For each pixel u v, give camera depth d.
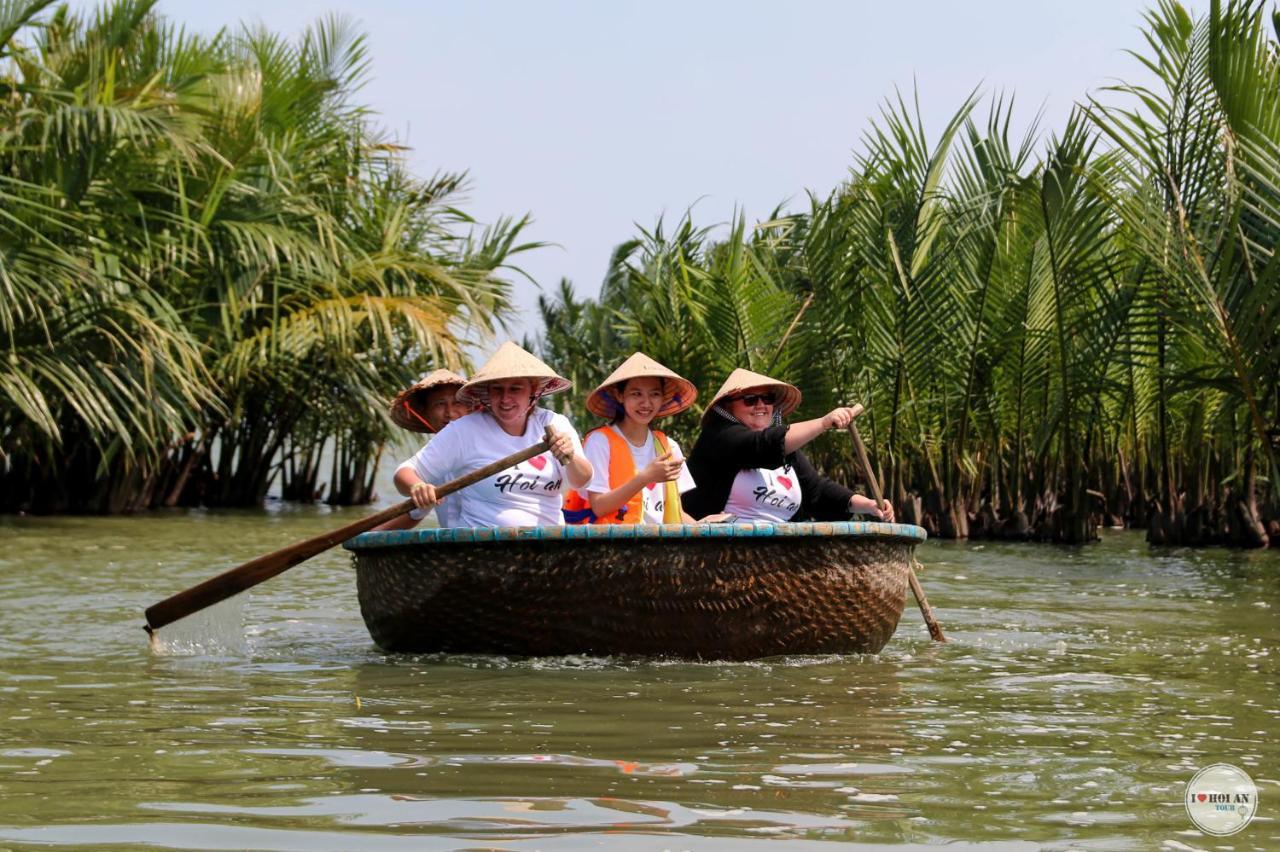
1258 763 4.73
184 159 19.44
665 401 8.09
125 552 13.57
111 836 3.77
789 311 17.72
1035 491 16.92
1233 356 11.98
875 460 18.23
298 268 21.02
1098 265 14.95
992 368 17.38
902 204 17.08
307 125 23.38
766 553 6.95
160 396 18.34
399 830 3.84
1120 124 12.85
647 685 6.26
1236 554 14.53
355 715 5.50
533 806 4.09
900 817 4.00
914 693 6.10
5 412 18.06
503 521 7.51
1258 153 11.67
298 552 7.30
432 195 24.53
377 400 22.70
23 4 17.34
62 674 6.52
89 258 18.25
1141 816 4.02
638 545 6.84
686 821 3.94
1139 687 6.29
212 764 4.62
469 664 6.88
